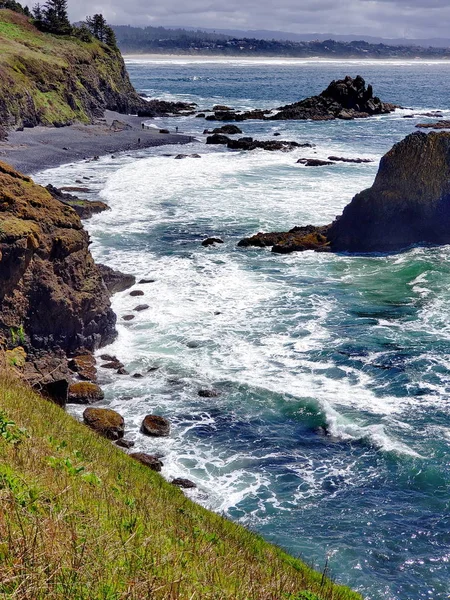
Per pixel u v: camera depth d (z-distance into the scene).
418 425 22.11
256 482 19.39
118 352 27.91
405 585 15.46
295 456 20.75
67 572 6.52
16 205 26.38
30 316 25.73
